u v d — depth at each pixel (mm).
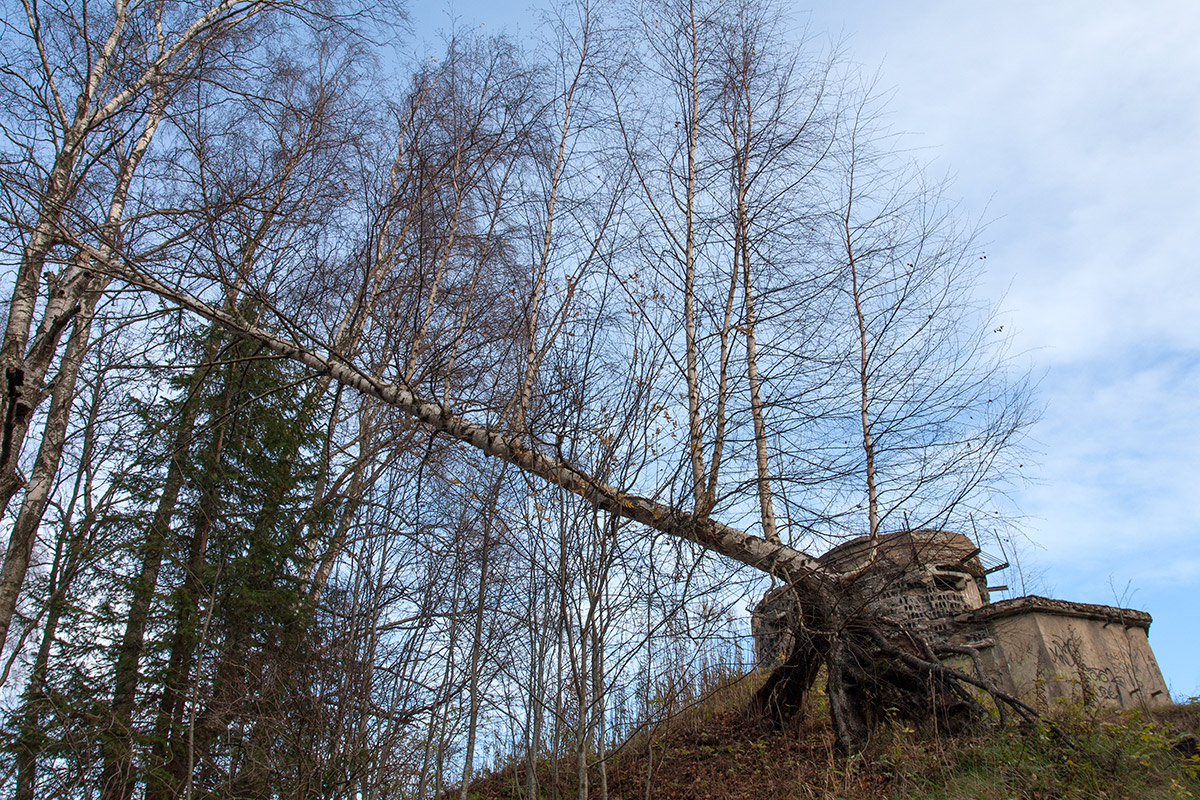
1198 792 5941
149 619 8445
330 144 8922
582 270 7348
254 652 7949
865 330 8820
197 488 9469
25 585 8922
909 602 10758
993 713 7641
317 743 7098
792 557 7672
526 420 7059
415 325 7809
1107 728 6953
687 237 9156
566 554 6273
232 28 9219
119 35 8391
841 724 7734
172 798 7605
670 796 7676
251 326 7770
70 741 7262
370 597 7734
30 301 7023
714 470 7070
